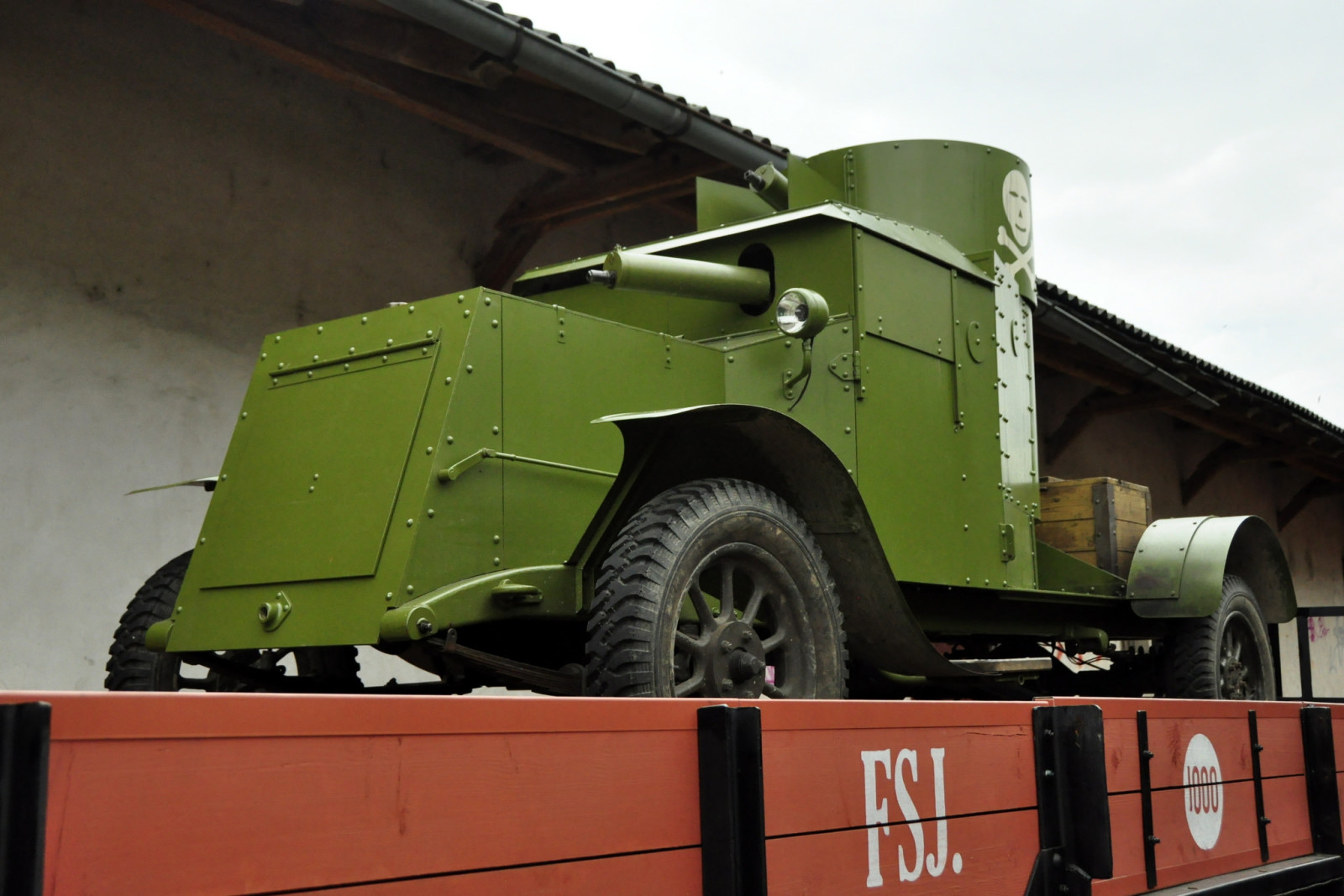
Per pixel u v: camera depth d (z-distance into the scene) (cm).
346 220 728
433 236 773
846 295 428
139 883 122
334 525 329
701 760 184
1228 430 1314
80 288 614
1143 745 300
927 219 508
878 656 408
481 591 315
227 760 130
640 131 712
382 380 344
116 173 632
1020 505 502
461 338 337
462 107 692
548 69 608
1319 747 382
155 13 654
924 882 223
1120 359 974
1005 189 529
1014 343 517
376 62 652
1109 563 567
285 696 135
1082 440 1234
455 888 149
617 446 374
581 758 167
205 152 667
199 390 656
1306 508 1695
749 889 182
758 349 423
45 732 115
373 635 307
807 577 344
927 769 229
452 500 323
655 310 470
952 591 476
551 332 361
